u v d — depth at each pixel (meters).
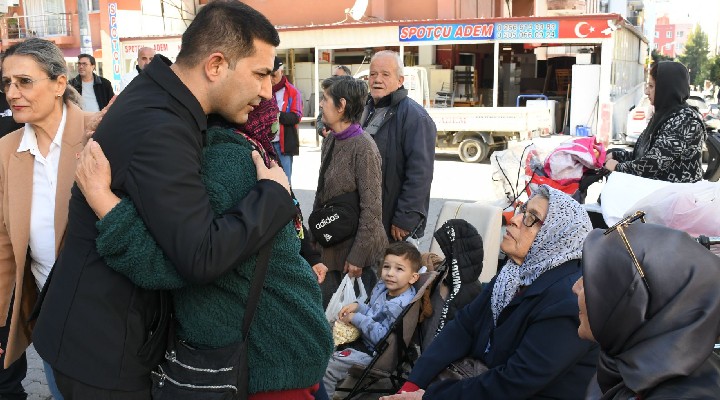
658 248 1.55
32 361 4.78
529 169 5.70
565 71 21.98
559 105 19.80
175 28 25.61
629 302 1.55
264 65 2.07
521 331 2.88
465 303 3.73
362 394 4.09
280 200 2.04
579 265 2.81
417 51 22.31
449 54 22.48
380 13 22.89
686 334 1.50
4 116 4.77
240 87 2.05
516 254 2.92
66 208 3.01
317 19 23.78
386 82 4.70
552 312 2.71
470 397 2.87
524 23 18.17
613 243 1.61
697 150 4.80
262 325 2.18
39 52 2.96
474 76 22.31
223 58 2.01
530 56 23.41
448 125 15.77
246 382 2.14
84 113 3.20
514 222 2.91
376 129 4.73
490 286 3.24
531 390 2.72
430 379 3.21
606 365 1.66
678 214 3.88
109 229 1.87
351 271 4.37
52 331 2.01
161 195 1.87
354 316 4.06
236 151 2.11
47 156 3.06
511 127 15.28
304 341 2.23
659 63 4.92
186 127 1.97
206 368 2.07
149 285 1.94
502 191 6.14
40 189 3.06
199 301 2.07
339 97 4.27
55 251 3.02
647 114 17.50
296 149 8.30
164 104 1.97
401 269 4.05
